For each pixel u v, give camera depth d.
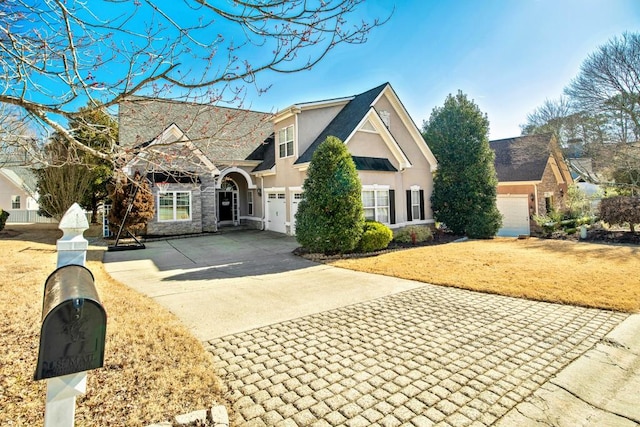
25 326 4.98
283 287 8.30
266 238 17.41
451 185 18.27
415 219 18.52
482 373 4.11
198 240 17.14
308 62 3.55
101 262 11.73
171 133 12.20
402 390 3.75
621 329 5.36
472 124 17.81
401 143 18.23
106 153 3.79
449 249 13.63
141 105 3.71
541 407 3.41
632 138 20.67
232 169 20.69
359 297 7.45
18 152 5.14
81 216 2.52
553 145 23.86
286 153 18.23
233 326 5.73
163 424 3.08
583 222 19.89
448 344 4.96
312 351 4.77
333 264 11.11
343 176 12.33
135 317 5.82
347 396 3.64
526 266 10.02
